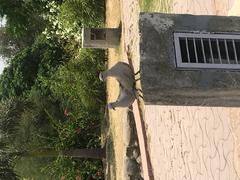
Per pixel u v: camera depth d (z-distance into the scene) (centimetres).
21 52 1994
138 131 805
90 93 1205
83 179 1157
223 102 274
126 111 872
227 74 265
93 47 1108
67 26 1351
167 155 654
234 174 470
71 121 1212
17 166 1355
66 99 1508
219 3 527
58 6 1369
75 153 1095
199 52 270
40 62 1780
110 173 1016
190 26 278
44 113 1572
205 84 260
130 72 313
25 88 1869
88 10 1301
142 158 775
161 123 686
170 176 643
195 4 601
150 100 261
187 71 261
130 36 935
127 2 998
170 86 256
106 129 1117
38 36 1920
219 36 278
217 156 505
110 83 1109
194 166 561
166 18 277
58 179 1173
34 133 1420
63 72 1241
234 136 473
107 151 1059
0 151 996
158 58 262
